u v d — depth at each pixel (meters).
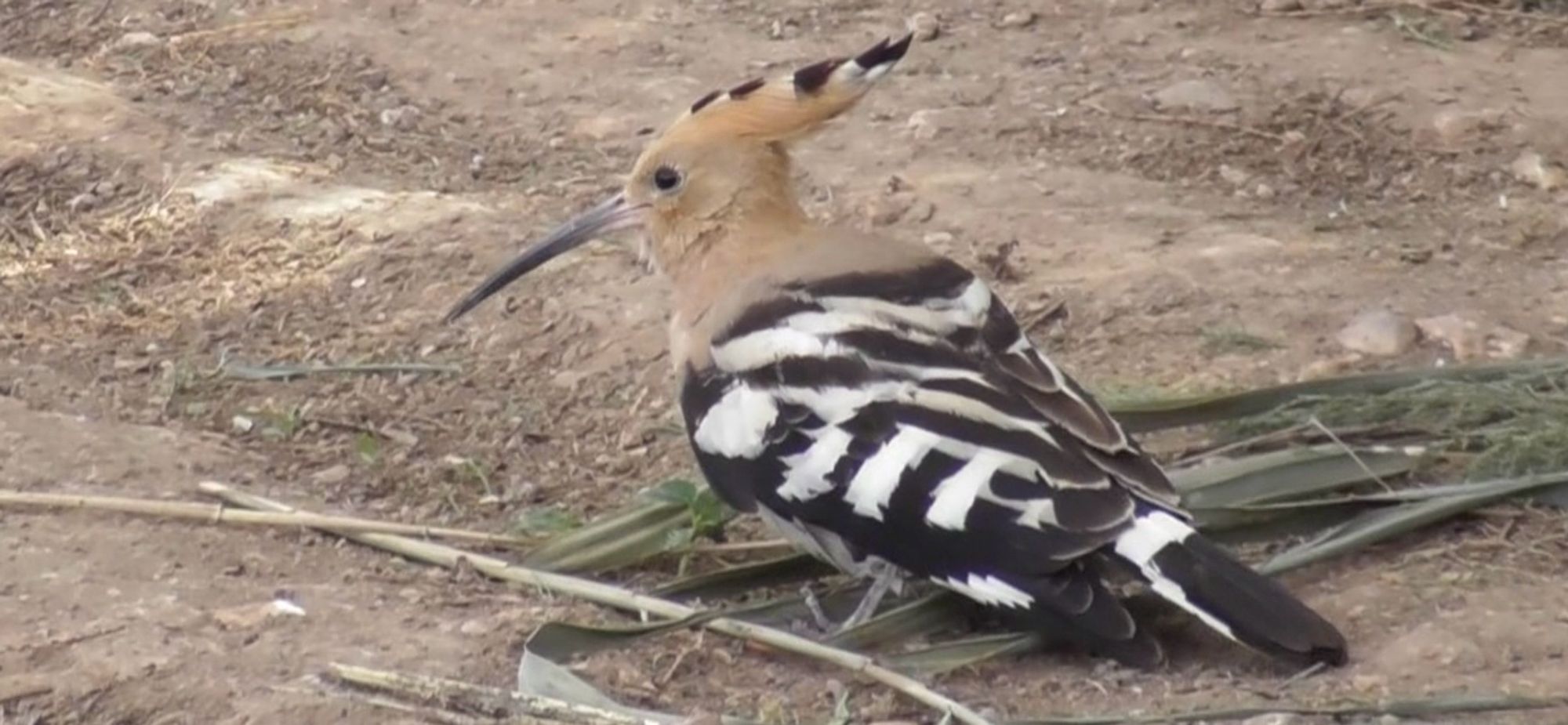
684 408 9.33
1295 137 14.32
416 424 11.27
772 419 8.83
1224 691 8.40
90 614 8.99
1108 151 14.17
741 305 9.27
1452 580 9.15
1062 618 8.27
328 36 16.36
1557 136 14.24
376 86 15.58
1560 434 10.08
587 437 11.11
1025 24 16.38
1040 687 8.54
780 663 8.80
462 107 15.26
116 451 10.66
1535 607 8.88
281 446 11.04
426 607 9.23
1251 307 11.96
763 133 9.66
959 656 8.73
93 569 9.40
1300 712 8.13
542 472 10.77
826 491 8.67
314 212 13.60
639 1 16.95
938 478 8.42
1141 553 8.23
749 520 10.19
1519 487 9.73
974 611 9.10
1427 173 13.87
